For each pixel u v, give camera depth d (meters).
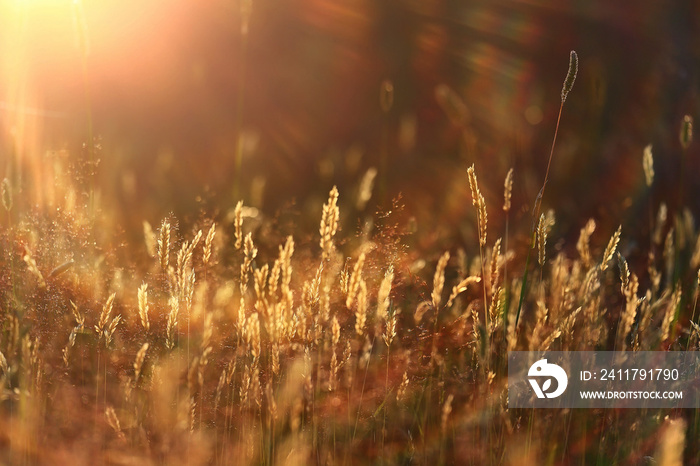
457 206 4.88
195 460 2.20
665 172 5.14
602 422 2.44
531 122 6.20
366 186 4.01
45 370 2.43
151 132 7.12
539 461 2.24
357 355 2.58
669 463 1.94
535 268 3.51
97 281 2.88
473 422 2.35
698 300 2.99
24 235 3.04
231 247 3.65
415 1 7.68
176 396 2.39
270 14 7.82
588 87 6.11
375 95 7.41
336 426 2.46
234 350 2.67
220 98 7.55
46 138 4.16
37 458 2.17
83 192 3.41
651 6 6.53
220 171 6.04
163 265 2.23
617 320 2.87
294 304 2.87
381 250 3.15
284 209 4.29
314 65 7.71
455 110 5.79
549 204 4.86
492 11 7.26
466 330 2.75
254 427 2.27
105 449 2.22
